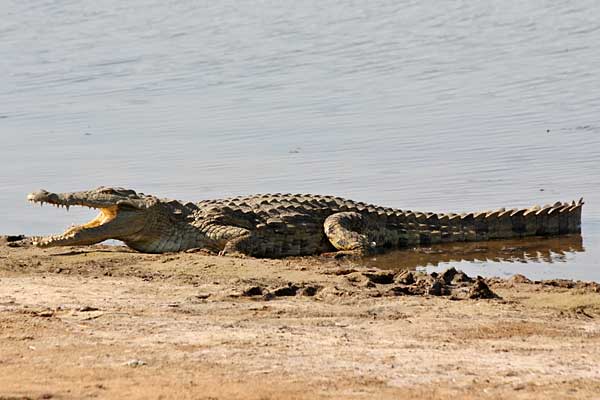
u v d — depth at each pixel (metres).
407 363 36.16
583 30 150.00
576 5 172.88
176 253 61.00
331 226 65.00
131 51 148.88
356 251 63.88
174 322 41.62
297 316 43.38
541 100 106.62
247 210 64.56
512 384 33.94
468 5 179.00
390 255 64.38
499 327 41.72
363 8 181.38
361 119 101.00
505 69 124.62
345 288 49.47
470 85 116.25
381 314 44.00
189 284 50.50
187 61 139.00
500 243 67.88
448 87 115.62
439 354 37.47
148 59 141.62
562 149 86.88
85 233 60.59
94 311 43.66
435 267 60.66
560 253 64.06
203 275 53.34
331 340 39.16
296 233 64.44
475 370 35.47
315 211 65.94
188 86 121.88
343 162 85.19
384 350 37.88
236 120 102.38
